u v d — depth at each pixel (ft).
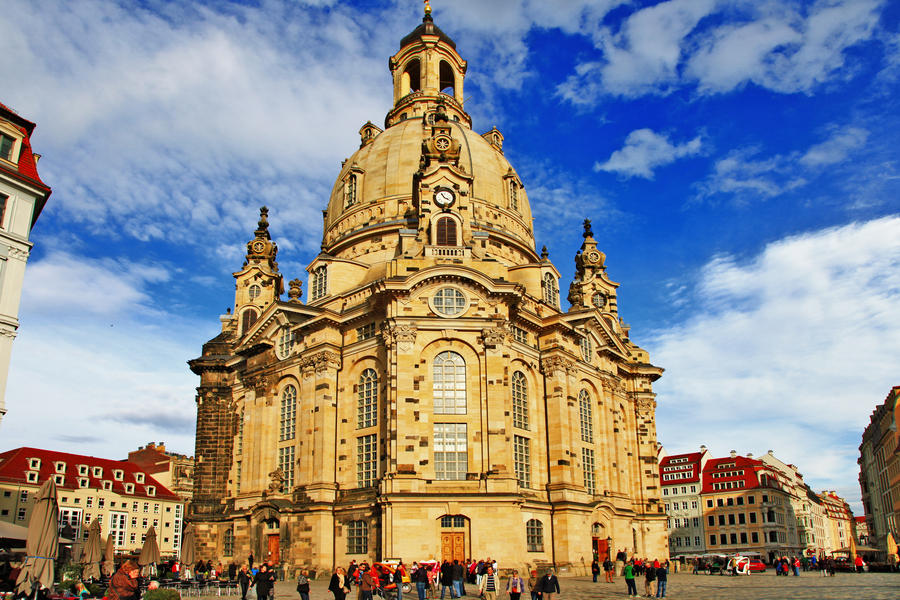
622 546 272.92
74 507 353.10
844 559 321.73
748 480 435.53
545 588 128.06
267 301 315.58
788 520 456.86
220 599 170.91
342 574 127.65
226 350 307.58
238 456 287.07
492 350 223.71
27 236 164.14
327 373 243.60
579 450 254.06
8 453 359.05
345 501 226.17
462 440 216.33
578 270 351.46
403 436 209.97
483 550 201.87
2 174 160.04
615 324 334.44
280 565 230.48
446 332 224.12
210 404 298.56
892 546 305.94
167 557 388.16
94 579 169.27
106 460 390.42
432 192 251.39
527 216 323.78
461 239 244.63
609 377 295.07
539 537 232.12
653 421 316.60
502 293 231.50
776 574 263.29
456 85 376.48
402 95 368.07
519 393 244.83
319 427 237.86
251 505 254.06
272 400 265.13
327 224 328.08
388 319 222.48
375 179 304.71
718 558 290.15
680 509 456.86
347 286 268.41
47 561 112.16
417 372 218.38
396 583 144.15
